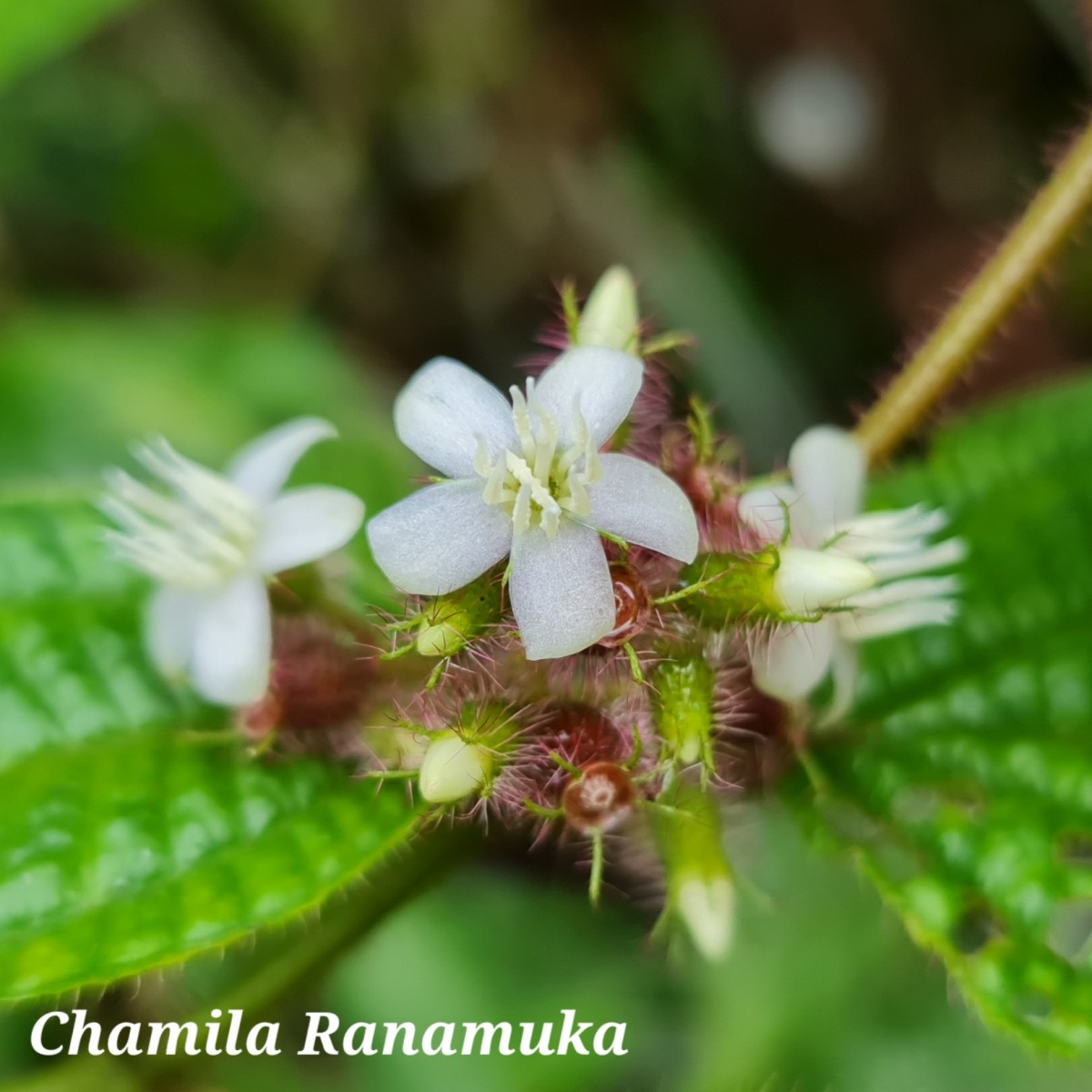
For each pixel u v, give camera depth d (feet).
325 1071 0.99
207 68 1.34
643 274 1.23
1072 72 1.27
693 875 0.86
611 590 0.83
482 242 1.31
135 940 0.86
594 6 1.30
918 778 0.90
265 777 0.88
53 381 1.10
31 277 1.33
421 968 1.00
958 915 0.88
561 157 1.30
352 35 1.31
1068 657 0.91
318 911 0.89
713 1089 0.96
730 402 1.17
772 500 0.86
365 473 1.00
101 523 0.91
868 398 1.20
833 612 0.86
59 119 1.32
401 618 0.87
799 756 0.89
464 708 0.85
